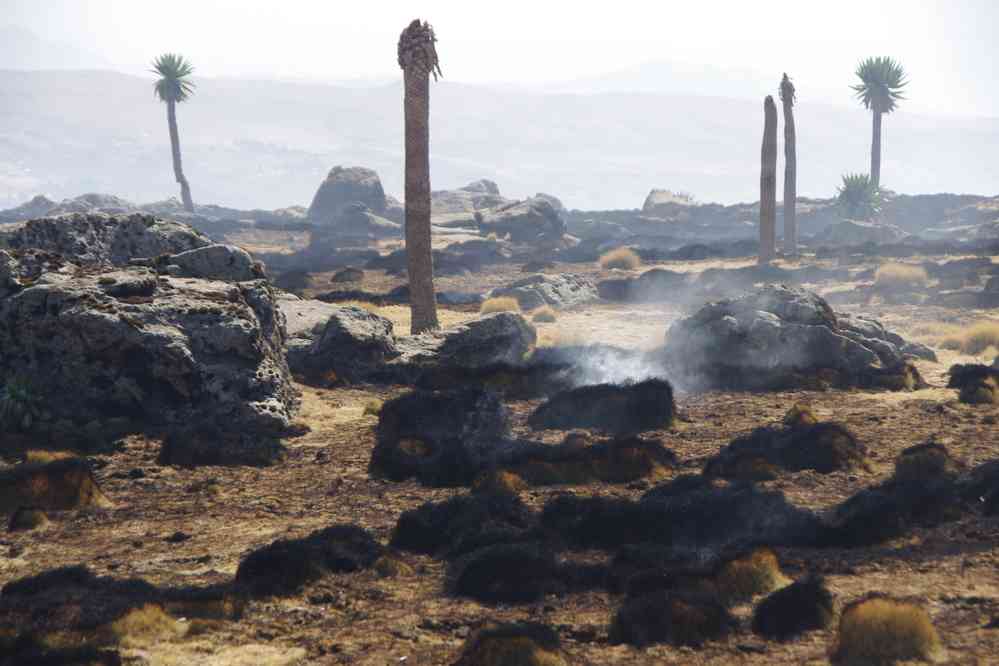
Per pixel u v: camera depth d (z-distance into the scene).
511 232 151.50
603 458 26.53
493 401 32.94
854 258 92.00
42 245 44.91
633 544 19.67
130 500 25.86
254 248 149.88
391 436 32.47
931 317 64.62
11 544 22.22
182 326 34.59
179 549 21.47
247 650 15.48
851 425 32.12
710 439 30.89
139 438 32.50
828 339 41.16
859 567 17.84
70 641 15.45
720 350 41.53
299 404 37.44
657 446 27.20
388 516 23.72
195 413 33.72
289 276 94.38
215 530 22.95
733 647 14.69
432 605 17.38
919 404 35.50
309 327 46.16
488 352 46.25
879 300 72.12
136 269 37.94
